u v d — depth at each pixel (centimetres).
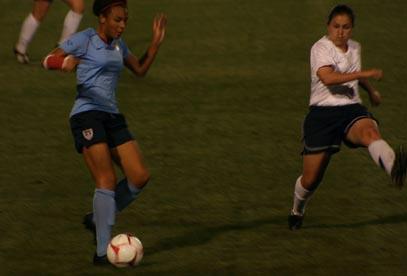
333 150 2903
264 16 6006
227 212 3178
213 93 4653
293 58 5219
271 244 2888
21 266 2723
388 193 3369
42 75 4912
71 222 3088
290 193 3372
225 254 2808
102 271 2669
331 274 2647
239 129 4128
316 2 6309
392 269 2681
